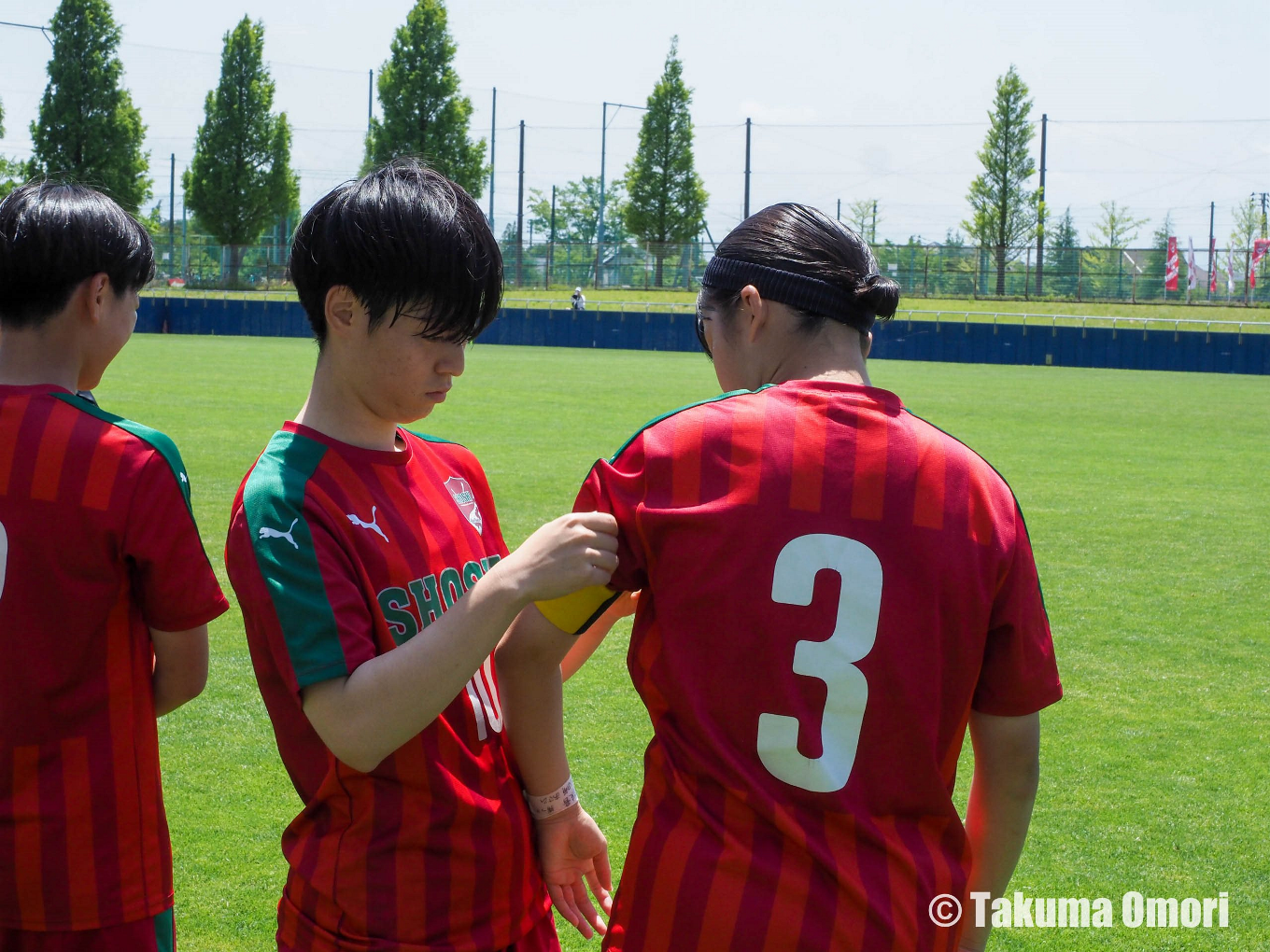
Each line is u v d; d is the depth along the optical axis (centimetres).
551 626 152
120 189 4669
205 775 403
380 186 152
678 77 5616
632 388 2145
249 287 4881
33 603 170
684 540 138
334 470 157
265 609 147
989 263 5169
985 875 158
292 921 161
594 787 404
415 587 160
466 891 159
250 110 5094
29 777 172
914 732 138
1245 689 534
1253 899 342
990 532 140
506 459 1171
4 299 174
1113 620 650
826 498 138
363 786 156
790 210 154
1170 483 1177
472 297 152
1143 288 5025
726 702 138
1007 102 5669
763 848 136
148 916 183
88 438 171
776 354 151
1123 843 376
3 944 177
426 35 4950
